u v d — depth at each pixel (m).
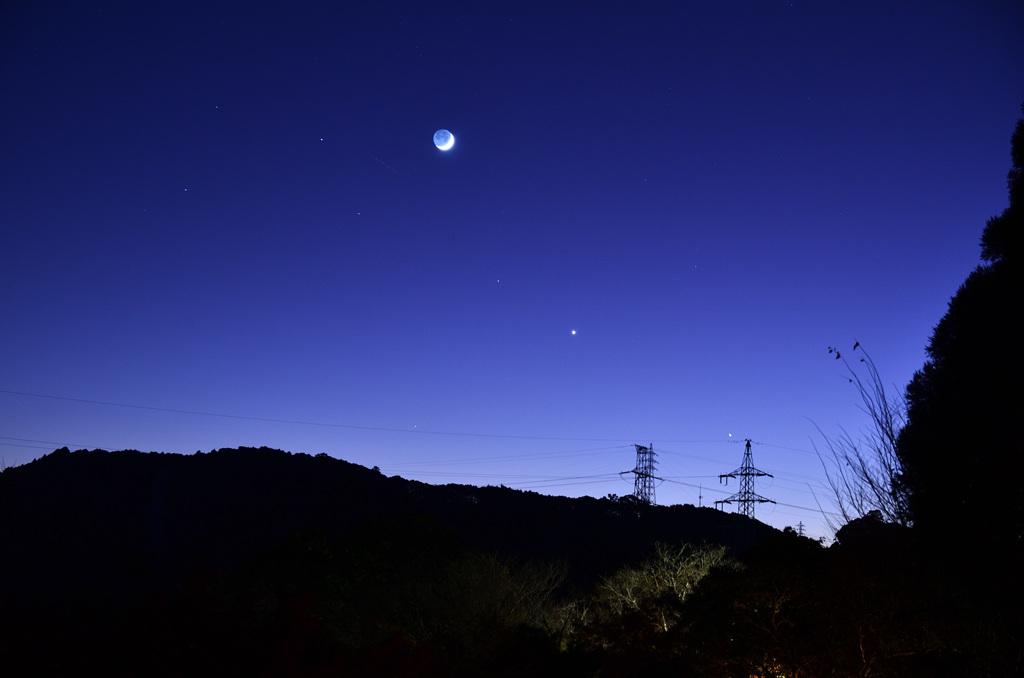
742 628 7.88
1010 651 4.83
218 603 3.92
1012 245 9.99
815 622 7.27
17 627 3.50
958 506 6.14
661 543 29.33
